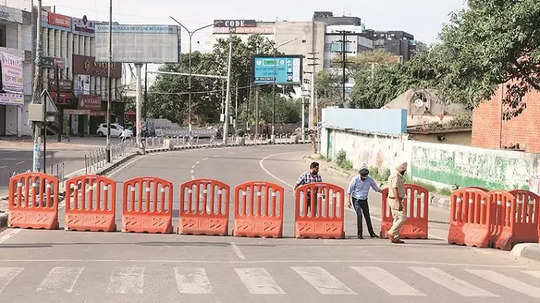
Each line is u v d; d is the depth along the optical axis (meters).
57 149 53.31
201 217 16.30
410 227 16.78
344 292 10.02
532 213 15.52
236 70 116.25
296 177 37.50
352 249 14.61
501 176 25.12
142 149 56.03
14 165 37.12
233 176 36.16
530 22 18.62
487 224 15.63
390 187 15.82
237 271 11.53
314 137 63.53
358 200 16.47
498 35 19.09
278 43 167.50
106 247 13.91
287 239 16.02
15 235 15.34
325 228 16.36
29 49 71.88
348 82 130.50
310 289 10.17
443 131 42.25
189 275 11.02
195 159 50.38
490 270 12.54
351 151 45.75
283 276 11.18
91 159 41.16
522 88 23.53
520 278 11.79
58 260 12.20
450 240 16.19
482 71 20.77
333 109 54.28
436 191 29.73
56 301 8.98
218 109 117.88
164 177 34.06
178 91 114.62
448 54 21.17
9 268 11.31
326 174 42.78
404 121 38.53
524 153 23.88
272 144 89.00
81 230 16.28
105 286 10.00
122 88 97.69
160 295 9.46
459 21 21.39
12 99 67.00
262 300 9.32
